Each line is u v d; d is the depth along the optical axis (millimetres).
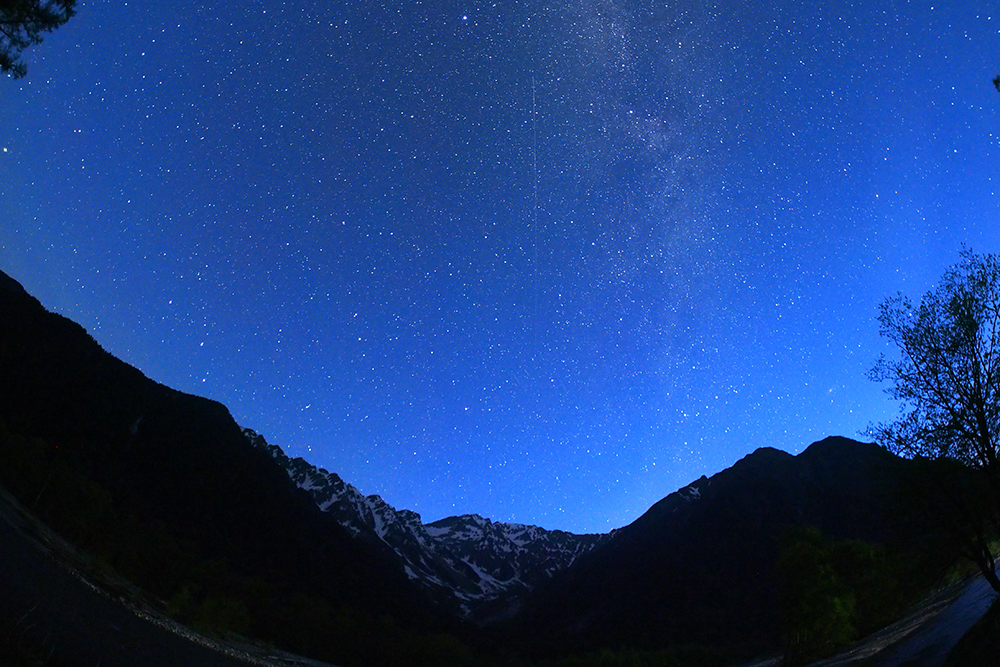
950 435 14672
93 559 29297
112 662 11297
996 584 14391
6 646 8062
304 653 59062
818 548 45500
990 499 14570
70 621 12859
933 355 15055
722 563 148000
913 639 23625
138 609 23641
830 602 40312
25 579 14188
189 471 103000
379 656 69062
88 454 76000
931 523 15312
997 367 14344
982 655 13070
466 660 77375
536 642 132125
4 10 9742
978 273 15000
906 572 16688
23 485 32562
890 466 15820
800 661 42500
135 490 79500
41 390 80375
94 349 112188
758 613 112938
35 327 97625
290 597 79875
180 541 72812
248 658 30297
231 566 80000
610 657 81375
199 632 30766
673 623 122312
